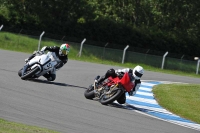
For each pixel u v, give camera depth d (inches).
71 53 4943.4
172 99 2214.6
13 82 1952.5
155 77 3622.0
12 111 1334.9
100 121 1389.0
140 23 7588.6
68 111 1473.9
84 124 1306.6
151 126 1444.4
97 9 7249.0
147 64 5236.2
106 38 6515.8
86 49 5009.8
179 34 7632.9
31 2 6156.5
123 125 1382.9
